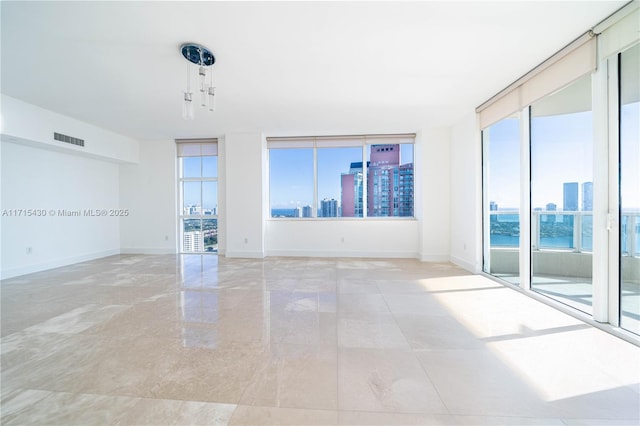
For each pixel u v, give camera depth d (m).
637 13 2.14
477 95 4.00
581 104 2.78
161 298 3.42
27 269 4.77
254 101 4.19
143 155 6.69
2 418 1.47
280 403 1.58
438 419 1.46
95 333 2.47
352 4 2.16
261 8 2.20
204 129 5.82
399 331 2.49
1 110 3.93
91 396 1.65
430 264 5.38
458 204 5.26
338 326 2.61
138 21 2.35
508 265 4.03
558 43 2.69
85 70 3.20
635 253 2.32
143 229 6.72
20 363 2.00
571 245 2.99
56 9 2.18
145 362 2.01
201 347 2.22
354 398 1.62
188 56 2.88
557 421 1.45
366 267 5.16
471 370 1.89
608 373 1.85
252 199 6.16
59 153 5.35
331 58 2.96
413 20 2.35
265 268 5.09
